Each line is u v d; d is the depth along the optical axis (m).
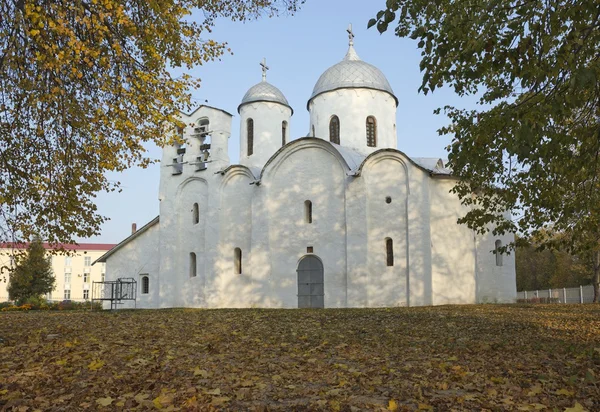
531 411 6.13
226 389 7.31
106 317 19.64
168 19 13.12
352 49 36.03
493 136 10.22
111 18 12.61
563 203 12.35
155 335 12.95
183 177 34.25
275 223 30.12
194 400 6.55
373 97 33.22
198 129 34.25
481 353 10.39
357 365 9.13
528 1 7.82
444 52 8.52
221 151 33.09
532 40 7.96
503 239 29.59
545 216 13.12
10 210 15.09
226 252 31.83
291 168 30.22
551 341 12.11
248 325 15.83
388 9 7.93
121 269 37.25
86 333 13.16
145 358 9.54
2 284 88.56
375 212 27.88
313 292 28.83
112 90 13.14
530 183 12.55
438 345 11.54
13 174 14.78
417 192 27.27
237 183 32.19
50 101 13.46
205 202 33.25
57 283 89.06
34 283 56.97
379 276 27.38
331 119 33.50
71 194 15.00
